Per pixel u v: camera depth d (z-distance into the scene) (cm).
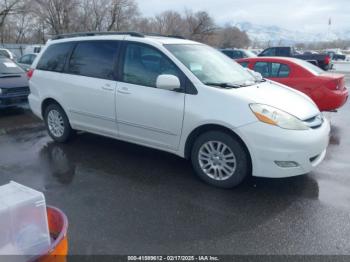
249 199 392
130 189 420
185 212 363
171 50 461
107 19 5347
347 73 2228
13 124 766
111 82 498
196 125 419
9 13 4525
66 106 566
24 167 495
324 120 444
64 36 593
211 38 6588
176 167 491
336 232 325
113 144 597
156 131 462
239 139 400
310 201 387
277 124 381
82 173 471
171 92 440
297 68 780
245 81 476
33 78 615
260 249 300
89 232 325
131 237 317
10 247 173
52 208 219
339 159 533
